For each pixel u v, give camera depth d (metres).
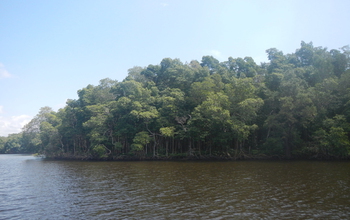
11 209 19.08
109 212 17.62
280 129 55.06
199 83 64.69
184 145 68.50
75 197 22.19
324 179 28.03
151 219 15.96
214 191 23.05
